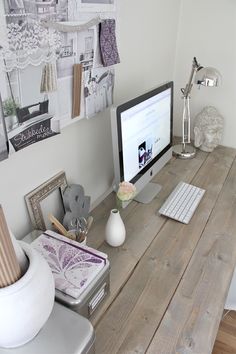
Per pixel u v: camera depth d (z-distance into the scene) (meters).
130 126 1.06
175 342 0.75
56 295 0.70
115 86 1.25
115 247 1.04
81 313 0.72
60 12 0.82
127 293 0.88
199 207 1.26
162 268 0.96
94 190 1.29
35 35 0.75
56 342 0.58
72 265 0.77
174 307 0.84
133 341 0.75
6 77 0.71
